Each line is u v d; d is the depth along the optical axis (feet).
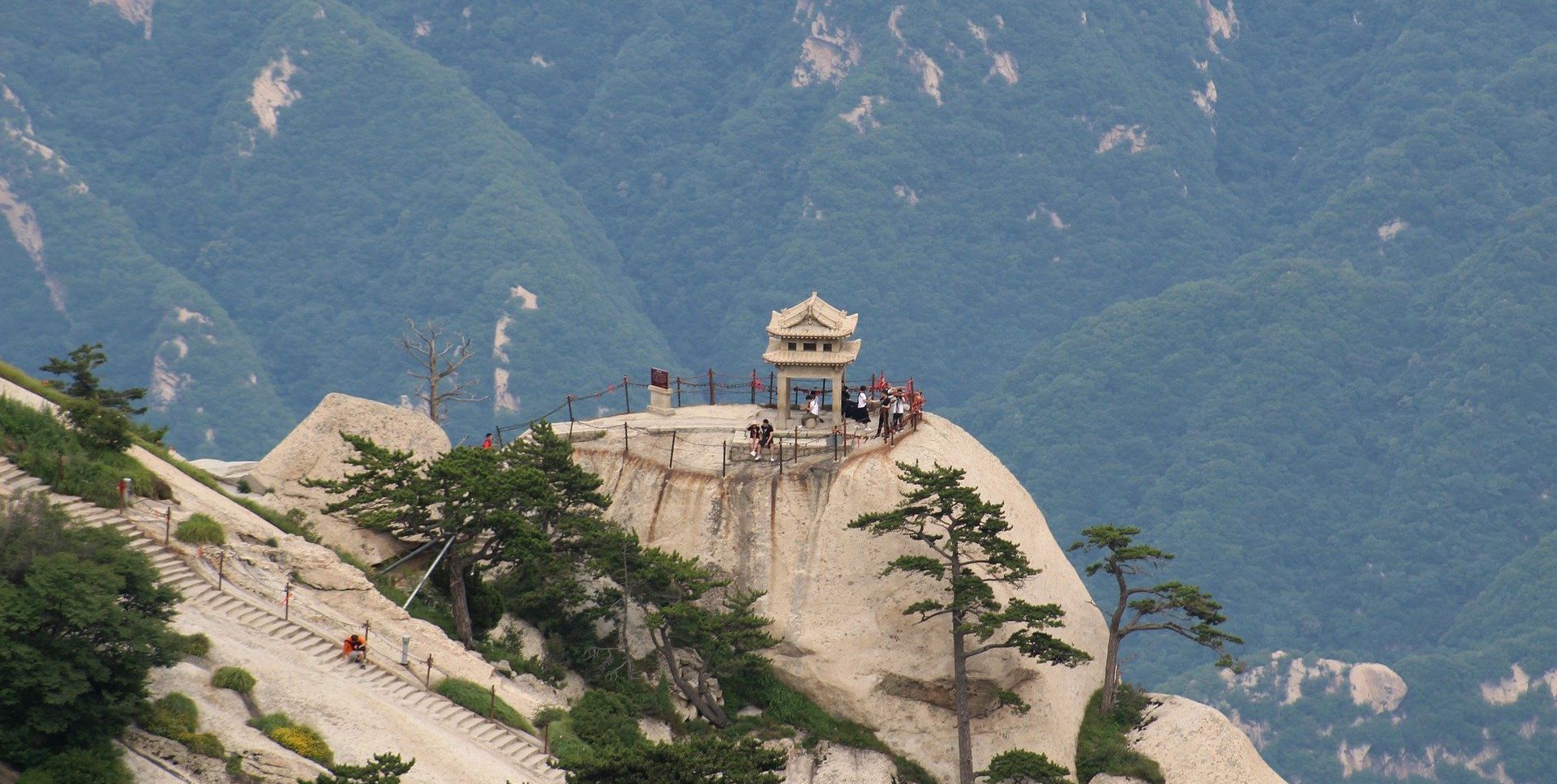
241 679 605.31
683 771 596.29
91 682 556.51
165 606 597.11
